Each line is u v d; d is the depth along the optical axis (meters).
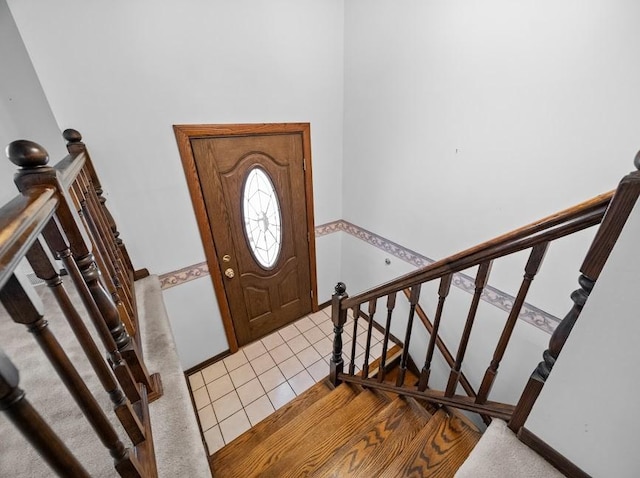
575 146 1.26
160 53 1.60
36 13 1.28
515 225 1.57
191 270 2.16
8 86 1.50
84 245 0.77
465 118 1.64
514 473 0.77
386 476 1.07
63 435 0.91
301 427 1.56
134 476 0.67
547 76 1.27
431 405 1.54
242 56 1.84
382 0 1.86
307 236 2.73
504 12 1.34
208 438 1.97
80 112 1.50
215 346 2.51
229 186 2.10
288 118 2.18
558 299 1.47
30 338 1.43
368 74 2.12
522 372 1.74
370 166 2.38
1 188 1.64
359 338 2.81
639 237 0.53
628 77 1.07
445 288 1.05
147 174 1.78
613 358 0.61
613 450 0.66
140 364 1.00
